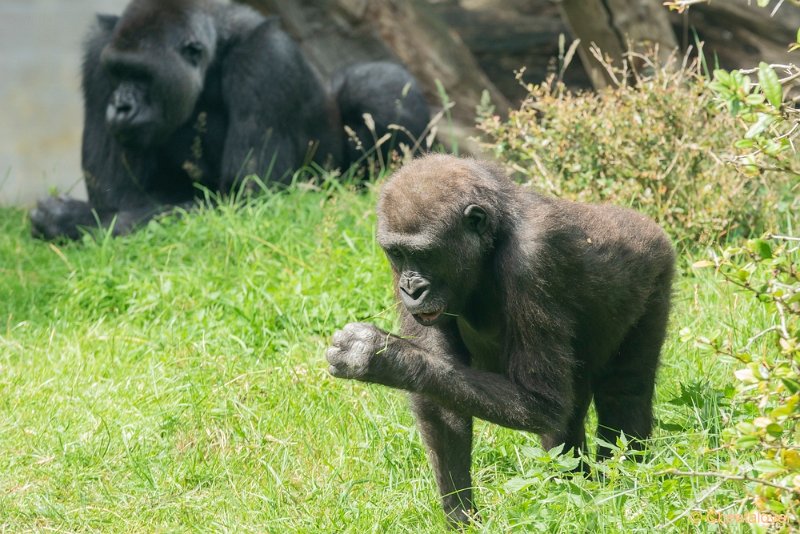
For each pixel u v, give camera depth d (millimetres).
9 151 42812
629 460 8539
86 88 19062
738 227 13438
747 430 6242
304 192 16469
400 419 9984
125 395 11047
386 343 7426
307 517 8523
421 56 22062
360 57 21922
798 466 6125
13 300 14492
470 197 8117
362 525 8336
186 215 16312
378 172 19844
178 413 10531
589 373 9125
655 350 9359
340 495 8758
